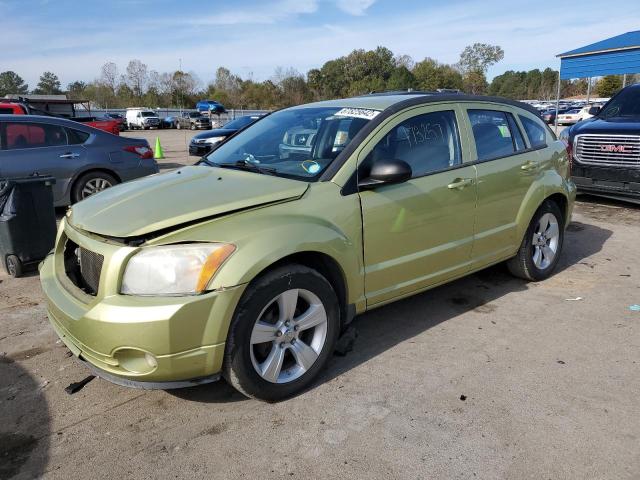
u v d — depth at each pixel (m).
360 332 3.91
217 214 2.80
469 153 4.05
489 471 2.46
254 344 2.84
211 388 3.21
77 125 7.77
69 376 3.37
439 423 2.81
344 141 3.46
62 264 3.30
